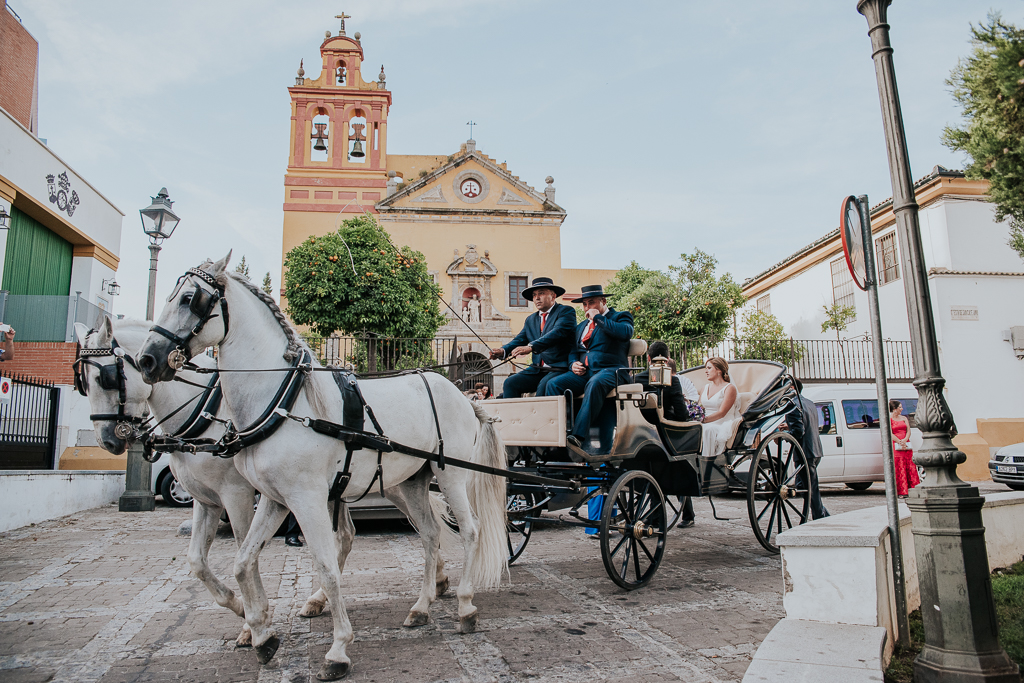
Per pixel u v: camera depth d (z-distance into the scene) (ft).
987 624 10.54
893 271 58.44
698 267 74.08
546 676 11.94
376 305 65.10
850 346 58.59
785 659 9.74
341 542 16.16
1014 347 53.01
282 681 11.80
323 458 12.62
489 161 99.66
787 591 12.15
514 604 16.79
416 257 72.49
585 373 20.27
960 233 53.67
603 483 19.89
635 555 18.66
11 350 46.88
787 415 25.61
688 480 21.25
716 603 16.81
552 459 20.08
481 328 94.94
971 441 50.90
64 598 17.35
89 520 31.48
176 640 14.02
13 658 12.92
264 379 12.73
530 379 22.40
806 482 25.12
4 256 52.13
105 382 14.47
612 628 14.76
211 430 14.99
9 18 62.85
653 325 72.28
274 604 16.81
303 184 96.89
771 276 79.25
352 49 101.50
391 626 14.97
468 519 15.39
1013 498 20.06
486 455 16.38
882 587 11.91
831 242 66.90
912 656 12.05
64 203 61.11
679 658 12.84
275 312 13.43
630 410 19.34
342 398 13.38
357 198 97.50
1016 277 53.93
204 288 12.17
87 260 66.85
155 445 13.83
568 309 21.71
